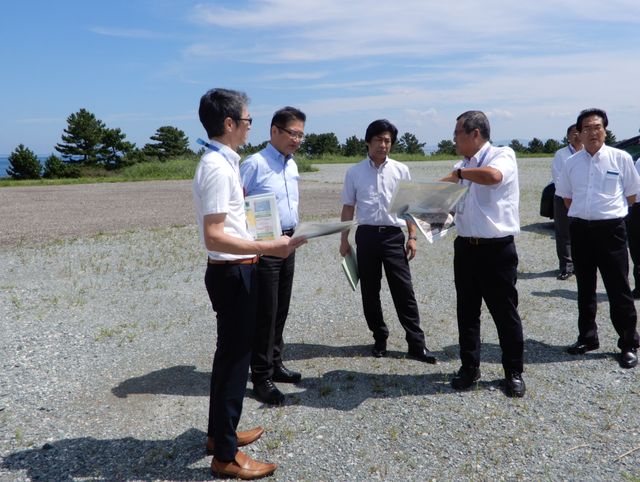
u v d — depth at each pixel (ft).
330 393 12.33
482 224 11.69
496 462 9.52
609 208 13.51
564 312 17.90
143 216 41.19
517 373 12.14
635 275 18.93
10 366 13.78
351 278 13.93
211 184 8.25
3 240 30.81
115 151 198.39
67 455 9.82
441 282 21.76
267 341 11.80
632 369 13.38
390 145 13.73
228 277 8.87
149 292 20.36
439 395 12.16
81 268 23.97
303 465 9.53
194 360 14.21
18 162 182.60
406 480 9.06
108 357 14.37
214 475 9.23
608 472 9.20
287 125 11.69
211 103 8.55
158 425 10.90
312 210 41.86
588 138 13.62
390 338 15.89
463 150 12.04
